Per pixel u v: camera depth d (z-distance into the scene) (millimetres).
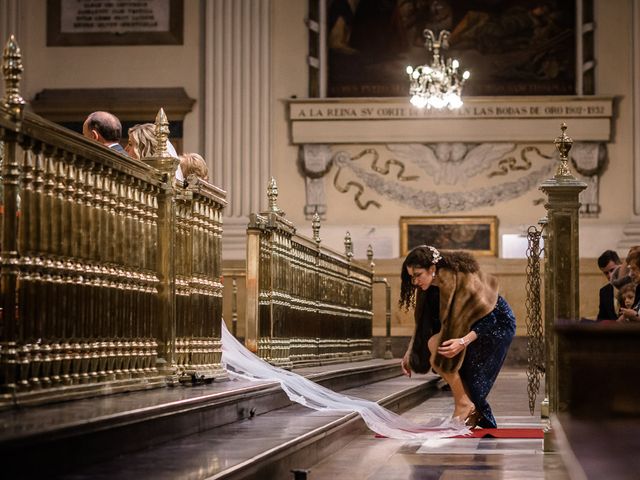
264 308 7539
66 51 18016
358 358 11664
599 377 3061
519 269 17141
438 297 6758
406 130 17734
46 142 3959
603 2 17688
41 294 3977
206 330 5891
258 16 18031
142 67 18031
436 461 5172
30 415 3479
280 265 7832
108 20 18062
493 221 17500
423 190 17750
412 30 17969
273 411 6023
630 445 2723
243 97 17969
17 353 3812
